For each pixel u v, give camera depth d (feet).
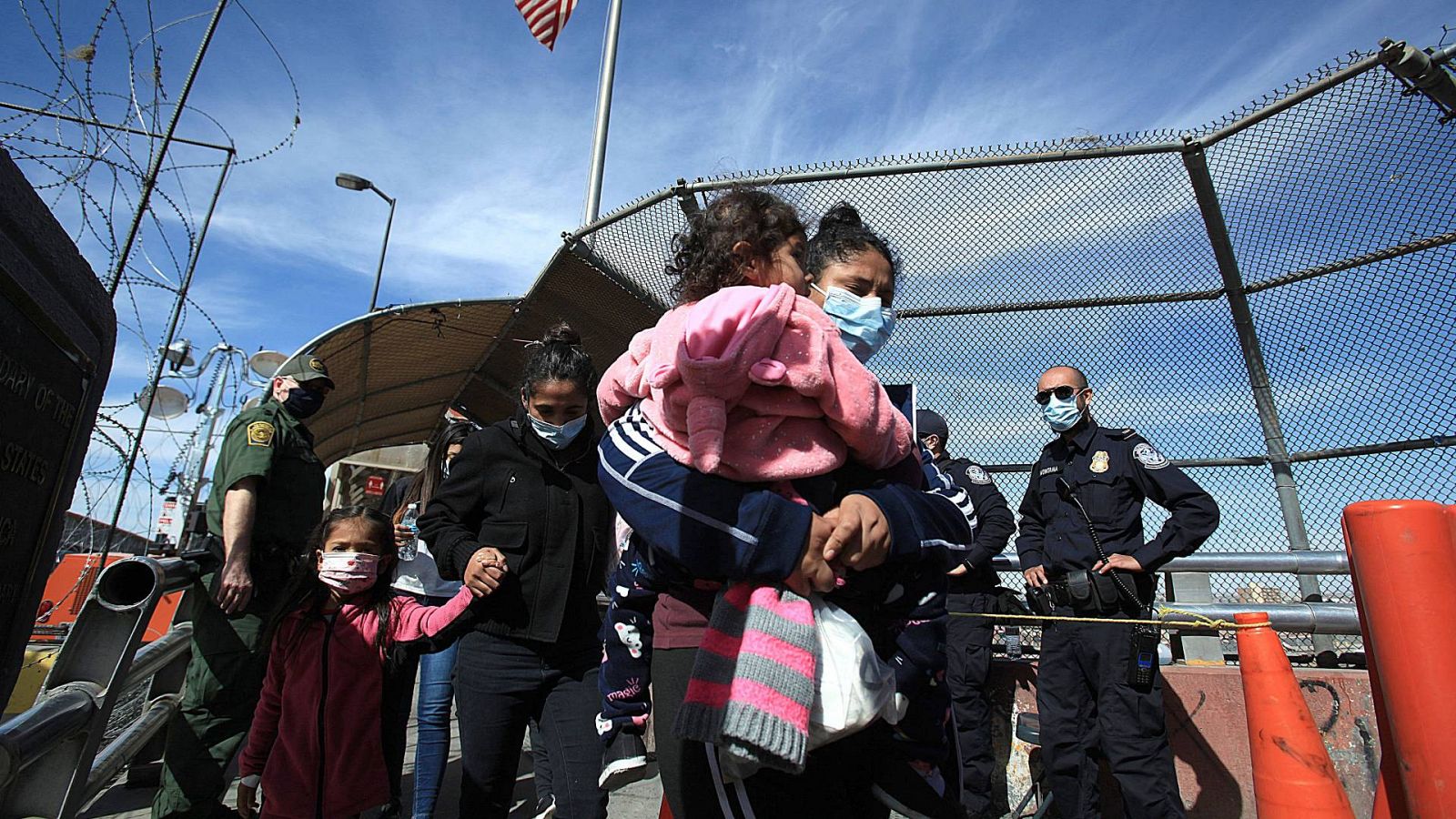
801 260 4.96
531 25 22.34
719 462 3.90
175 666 13.70
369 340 18.65
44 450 3.60
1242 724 11.41
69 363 3.80
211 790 10.20
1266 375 11.53
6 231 3.04
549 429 8.99
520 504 8.88
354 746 8.41
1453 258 9.76
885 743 4.41
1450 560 4.17
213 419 39.52
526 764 15.42
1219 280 11.60
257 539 10.77
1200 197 10.98
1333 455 11.07
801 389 3.86
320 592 8.86
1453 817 3.92
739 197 5.01
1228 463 11.96
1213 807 11.33
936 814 4.38
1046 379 12.07
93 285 3.98
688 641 4.46
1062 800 11.00
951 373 12.97
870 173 11.38
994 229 11.68
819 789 4.25
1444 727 4.01
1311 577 12.17
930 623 4.32
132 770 13.38
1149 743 10.29
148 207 10.75
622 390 5.19
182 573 9.99
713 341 3.84
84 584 23.22
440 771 10.97
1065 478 11.78
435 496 9.24
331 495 54.39
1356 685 11.28
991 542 12.03
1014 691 13.04
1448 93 8.78
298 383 12.35
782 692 3.60
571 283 15.52
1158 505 11.48
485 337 20.16
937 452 12.40
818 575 3.81
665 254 13.12
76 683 8.00
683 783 4.35
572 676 8.71
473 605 8.53
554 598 8.62
